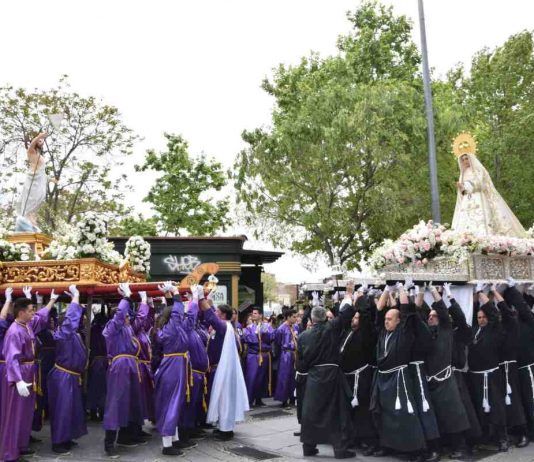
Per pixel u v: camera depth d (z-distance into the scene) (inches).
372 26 1059.3
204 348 332.5
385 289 294.7
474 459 283.4
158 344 353.4
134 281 381.7
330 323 296.8
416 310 284.7
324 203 846.5
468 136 394.9
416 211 892.0
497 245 321.4
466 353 307.3
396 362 275.6
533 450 303.1
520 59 954.1
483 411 298.4
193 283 339.6
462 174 392.2
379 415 280.8
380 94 838.5
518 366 320.8
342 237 916.0
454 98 967.0
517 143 871.7
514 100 956.0
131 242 406.3
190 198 1056.2
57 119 431.5
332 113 839.1
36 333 299.4
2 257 331.3
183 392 301.4
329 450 311.9
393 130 833.5
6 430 276.2
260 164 858.1
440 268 331.3
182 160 1059.3
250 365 475.8
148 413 342.0
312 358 293.9
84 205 1025.5
